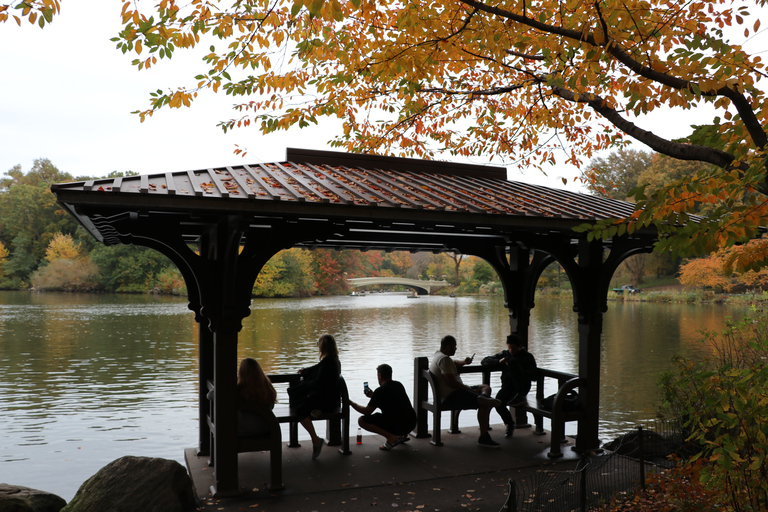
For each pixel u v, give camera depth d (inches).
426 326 1293.1
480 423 293.0
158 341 970.7
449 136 455.5
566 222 244.7
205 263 223.8
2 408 490.3
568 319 1512.1
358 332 1145.4
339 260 3774.6
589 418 278.7
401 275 5733.3
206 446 275.4
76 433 413.4
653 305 2166.6
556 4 228.1
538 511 205.0
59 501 209.2
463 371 310.2
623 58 171.2
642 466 229.9
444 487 234.1
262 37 255.3
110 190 181.0
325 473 250.7
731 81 146.2
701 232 133.5
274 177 247.3
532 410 289.9
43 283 3316.9
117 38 223.5
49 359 767.1
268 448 229.1
